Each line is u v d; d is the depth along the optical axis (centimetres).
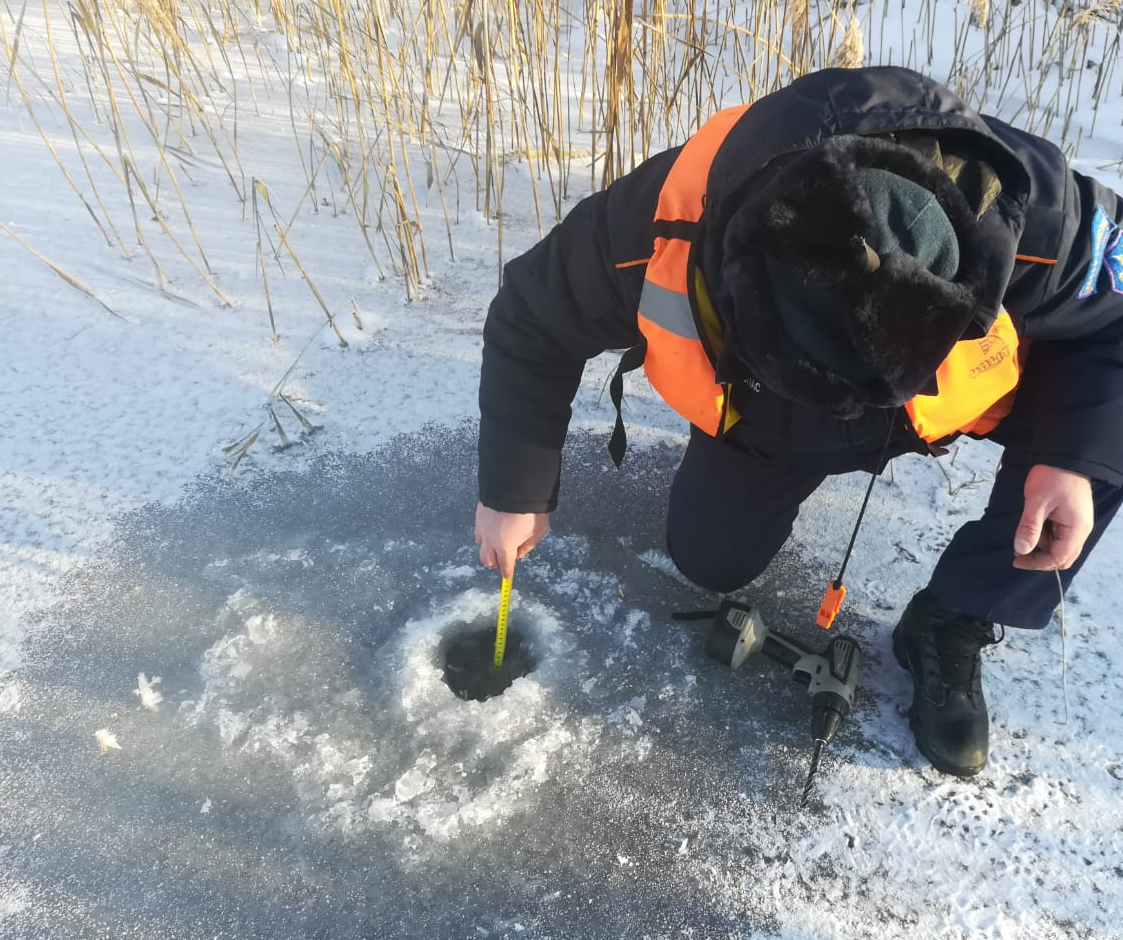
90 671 185
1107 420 135
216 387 251
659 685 185
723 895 154
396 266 300
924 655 177
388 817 162
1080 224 128
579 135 373
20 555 205
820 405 104
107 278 284
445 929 149
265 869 155
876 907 152
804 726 179
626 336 152
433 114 378
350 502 222
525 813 164
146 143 350
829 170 98
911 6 470
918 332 97
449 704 180
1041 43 430
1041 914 151
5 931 146
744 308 105
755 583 206
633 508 224
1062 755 173
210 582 202
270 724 176
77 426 237
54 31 429
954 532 217
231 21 430
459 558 210
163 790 166
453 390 255
